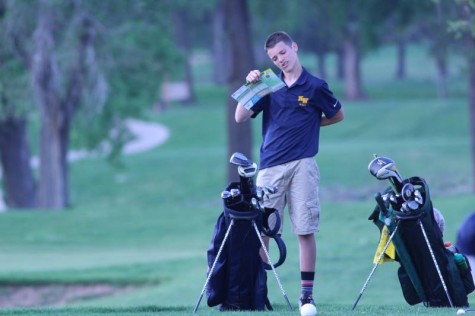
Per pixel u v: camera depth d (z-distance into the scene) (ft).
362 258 157.48
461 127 506.89
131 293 141.59
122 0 238.48
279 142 67.05
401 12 252.83
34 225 212.84
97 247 189.16
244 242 65.77
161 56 272.92
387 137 495.82
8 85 236.02
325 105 67.10
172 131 535.60
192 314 65.51
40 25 229.25
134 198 388.16
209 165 424.87
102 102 244.42
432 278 68.03
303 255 68.28
